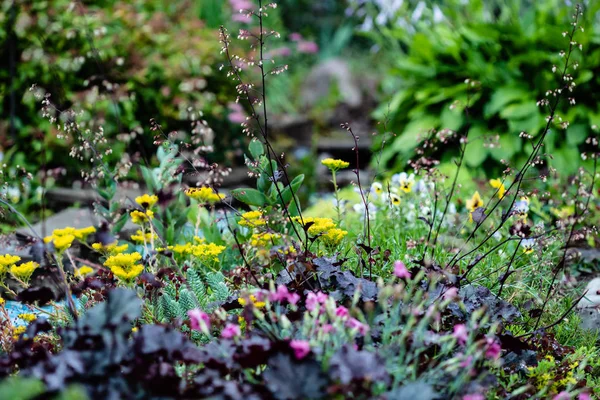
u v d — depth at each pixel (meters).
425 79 6.14
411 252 3.50
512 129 5.29
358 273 3.07
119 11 6.35
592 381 2.76
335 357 1.91
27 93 5.52
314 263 2.75
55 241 2.42
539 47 5.62
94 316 2.06
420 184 4.05
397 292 2.23
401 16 7.31
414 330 2.34
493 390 2.27
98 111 5.67
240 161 7.13
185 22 7.23
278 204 3.41
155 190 3.73
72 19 5.96
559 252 3.88
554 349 2.76
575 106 5.35
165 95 6.23
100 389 1.89
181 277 2.84
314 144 8.72
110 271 2.91
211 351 2.13
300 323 2.38
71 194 5.33
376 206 4.15
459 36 6.05
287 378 1.86
